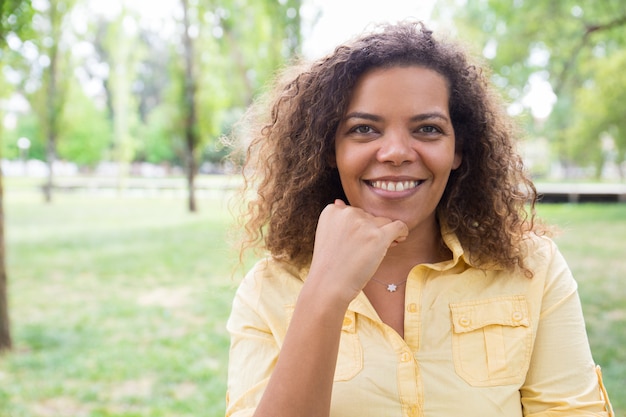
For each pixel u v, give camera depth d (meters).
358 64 1.30
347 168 1.32
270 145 1.59
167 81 51.44
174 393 4.69
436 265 1.37
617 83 18.70
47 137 24.64
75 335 6.29
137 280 9.13
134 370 5.19
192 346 5.84
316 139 1.40
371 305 1.34
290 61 1.74
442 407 1.26
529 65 14.56
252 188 1.69
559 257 1.44
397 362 1.28
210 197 28.36
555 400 1.29
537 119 38.12
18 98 44.47
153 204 24.02
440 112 1.28
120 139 30.84
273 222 1.51
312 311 1.12
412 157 1.26
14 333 6.33
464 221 1.44
